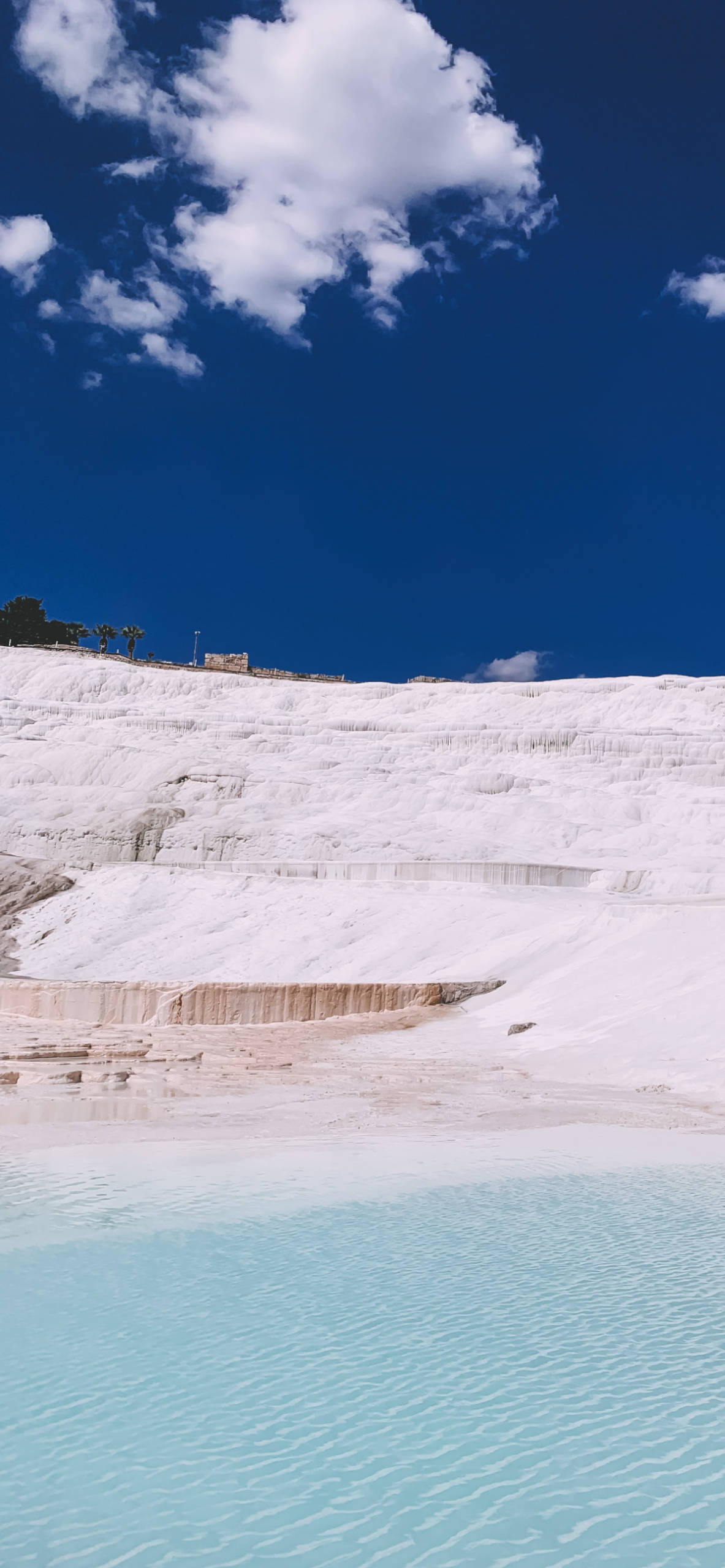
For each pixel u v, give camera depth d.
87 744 54.84
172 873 35.75
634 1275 6.20
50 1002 23.27
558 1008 18.08
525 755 54.84
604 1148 9.13
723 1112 10.83
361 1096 12.09
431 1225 7.06
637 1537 3.90
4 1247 6.64
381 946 27.25
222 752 53.16
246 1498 4.16
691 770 49.91
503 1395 4.90
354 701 77.12
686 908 20.42
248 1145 9.38
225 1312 5.72
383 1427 4.62
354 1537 3.88
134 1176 8.24
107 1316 5.67
